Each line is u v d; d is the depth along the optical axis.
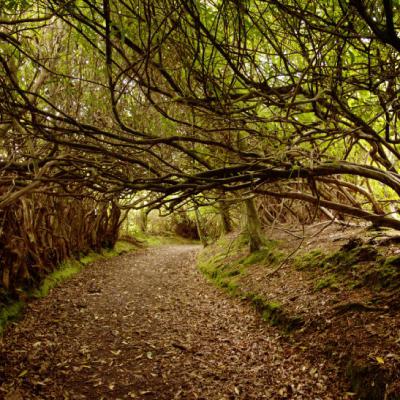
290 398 4.50
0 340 6.13
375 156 4.09
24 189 2.12
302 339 5.80
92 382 5.12
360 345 4.84
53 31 4.50
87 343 6.49
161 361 5.76
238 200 3.05
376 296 5.72
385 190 6.90
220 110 2.39
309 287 7.19
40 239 10.55
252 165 2.55
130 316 8.08
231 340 6.49
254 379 5.04
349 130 2.46
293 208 11.00
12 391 4.66
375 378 4.19
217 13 2.00
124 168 2.67
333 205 3.83
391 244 6.84
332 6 2.04
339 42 2.13
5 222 7.87
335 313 5.84
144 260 17.11
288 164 2.56
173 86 2.29
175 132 2.77
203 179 2.53
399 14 2.04
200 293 10.16
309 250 8.96
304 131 2.91
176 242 27.78
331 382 4.63
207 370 5.39
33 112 2.10
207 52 2.33
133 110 3.06
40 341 6.44
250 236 11.36
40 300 8.89
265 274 9.13
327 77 2.28
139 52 2.13
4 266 7.91
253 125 3.17
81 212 14.35
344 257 7.32
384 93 2.46
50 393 4.77
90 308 8.62
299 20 2.13
